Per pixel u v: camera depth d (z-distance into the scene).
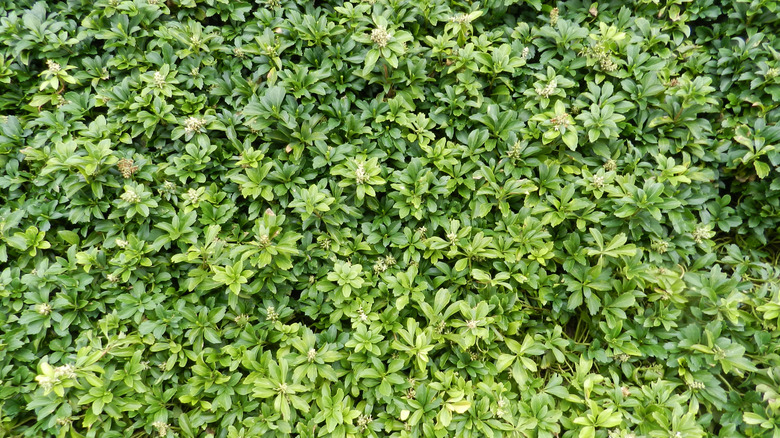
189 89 0.92
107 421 0.76
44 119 0.86
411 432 0.77
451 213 0.90
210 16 0.97
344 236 0.88
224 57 0.96
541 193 0.88
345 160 0.89
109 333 0.80
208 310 0.82
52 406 0.72
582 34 0.91
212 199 0.86
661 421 0.75
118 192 0.85
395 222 0.89
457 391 0.77
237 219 0.89
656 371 0.84
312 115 0.91
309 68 0.94
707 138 0.95
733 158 0.91
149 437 0.79
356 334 0.79
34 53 0.91
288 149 0.87
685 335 0.82
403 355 0.81
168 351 0.81
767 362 0.80
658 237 0.87
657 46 0.96
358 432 0.77
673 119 0.91
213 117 0.88
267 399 0.80
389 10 0.93
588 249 0.84
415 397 0.78
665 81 0.93
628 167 0.89
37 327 0.77
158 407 0.77
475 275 0.83
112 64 0.90
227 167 0.90
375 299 0.87
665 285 0.85
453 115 0.93
